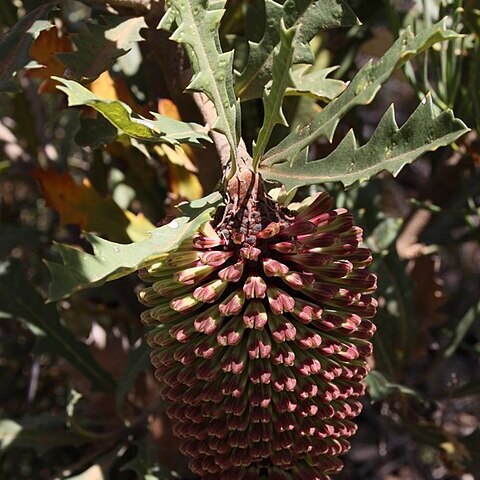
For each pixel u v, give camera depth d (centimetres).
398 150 32
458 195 52
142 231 46
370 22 50
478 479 47
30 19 36
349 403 35
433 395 52
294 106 44
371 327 34
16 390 60
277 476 35
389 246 48
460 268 78
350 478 61
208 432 34
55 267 29
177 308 33
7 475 57
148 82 45
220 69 33
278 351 33
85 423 47
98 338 49
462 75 47
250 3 45
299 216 34
